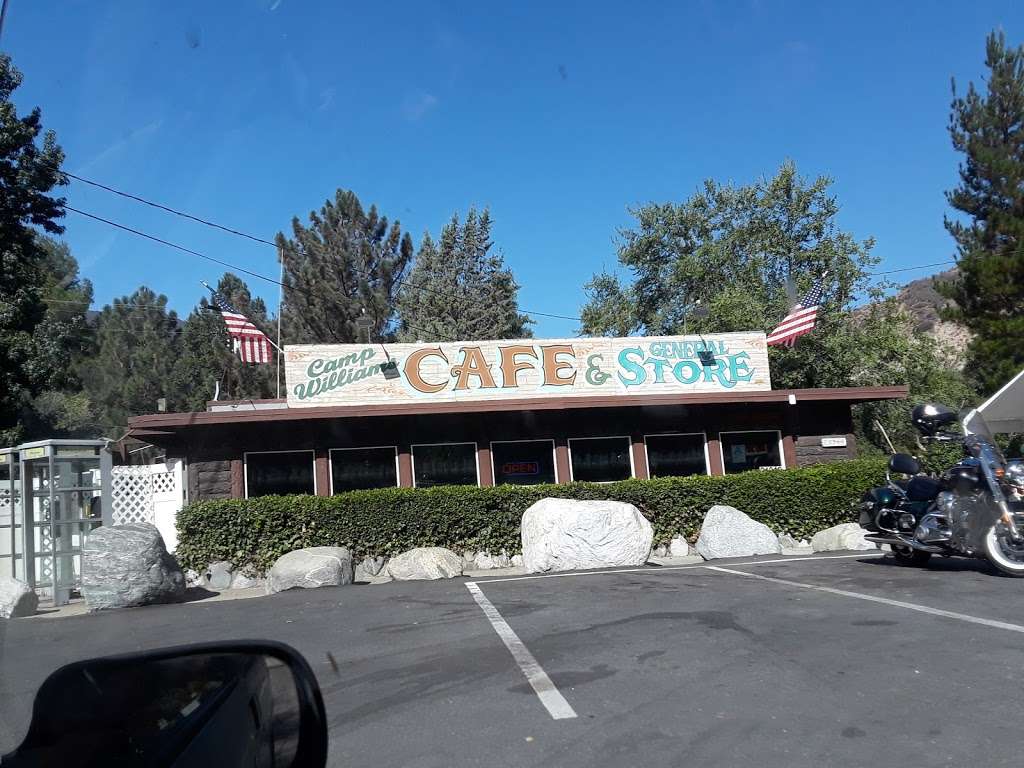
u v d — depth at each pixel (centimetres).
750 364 1688
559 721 530
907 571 1056
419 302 3884
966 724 495
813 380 2377
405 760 481
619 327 2931
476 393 1587
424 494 1410
